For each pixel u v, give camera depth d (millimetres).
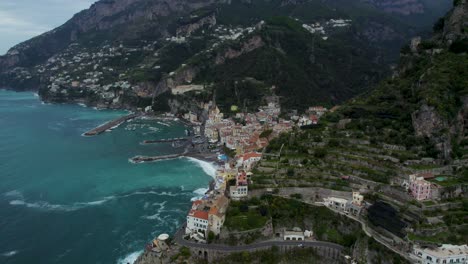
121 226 193125
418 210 144500
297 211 168625
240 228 159000
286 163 196750
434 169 160625
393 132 187250
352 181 173625
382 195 161375
